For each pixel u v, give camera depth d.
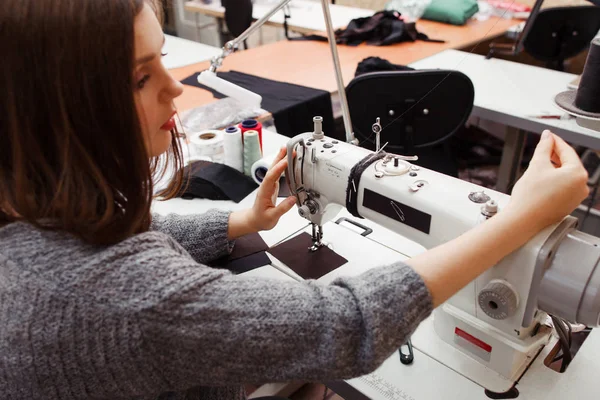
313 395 1.65
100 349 0.52
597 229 1.99
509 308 0.72
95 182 0.53
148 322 0.51
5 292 0.52
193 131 1.86
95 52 0.48
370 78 1.75
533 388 0.81
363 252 1.13
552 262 0.69
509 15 3.00
